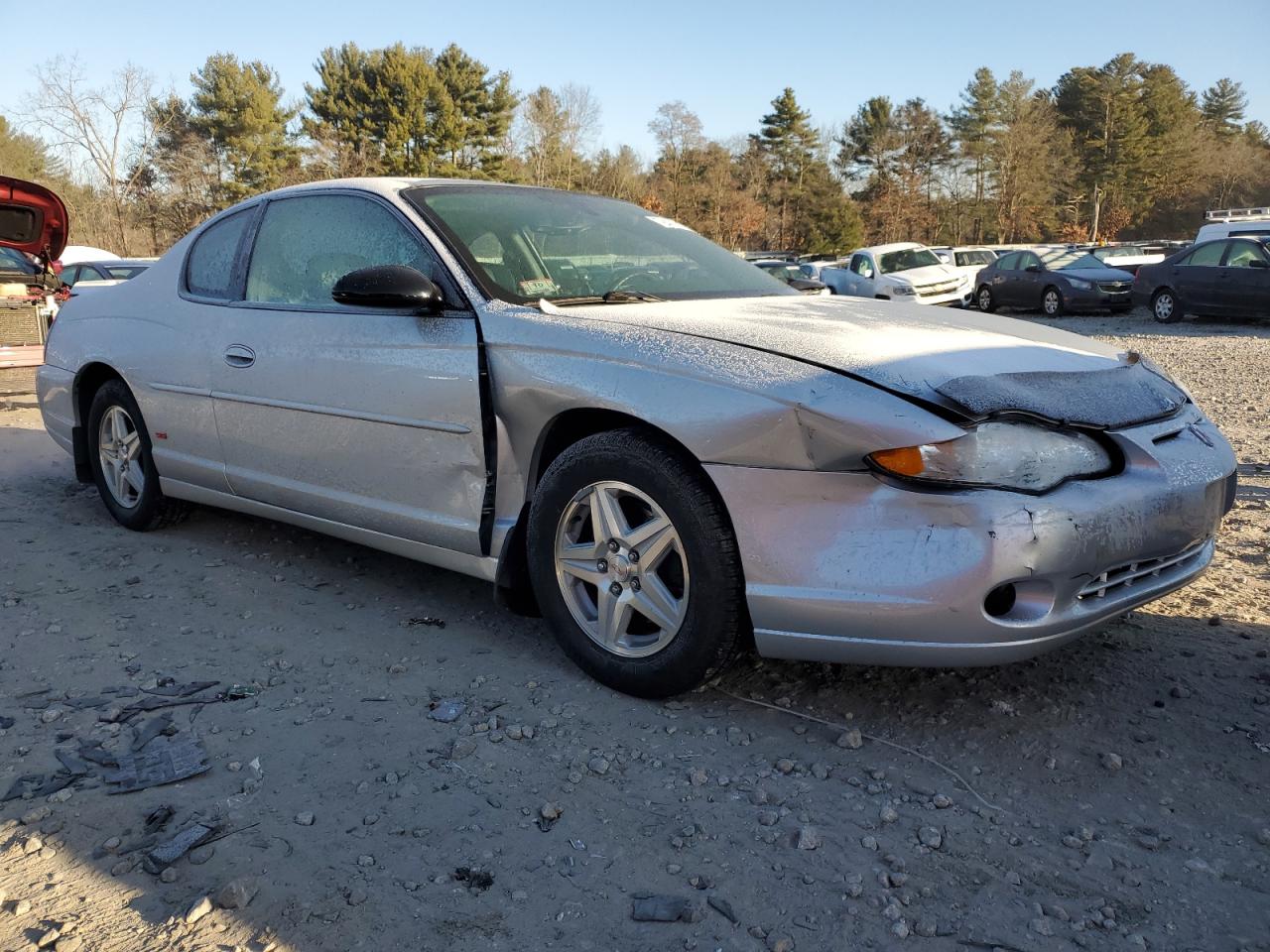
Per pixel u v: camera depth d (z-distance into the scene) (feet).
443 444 10.13
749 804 7.57
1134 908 6.42
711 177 226.79
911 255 70.28
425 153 188.44
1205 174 254.27
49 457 20.79
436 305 10.05
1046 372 8.63
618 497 9.11
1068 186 259.60
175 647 10.59
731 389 8.15
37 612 11.57
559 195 12.66
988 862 6.88
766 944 6.11
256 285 12.54
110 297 15.17
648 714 9.00
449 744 8.49
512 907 6.44
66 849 7.01
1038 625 7.70
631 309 9.91
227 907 6.39
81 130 149.18
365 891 6.57
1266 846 7.05
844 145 266.36
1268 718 8.76
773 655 8.38
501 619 11.41
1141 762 8.10
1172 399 9.20
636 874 6.77
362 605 11.87
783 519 7.99
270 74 183.01
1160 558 8.56
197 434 13.16
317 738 8.60
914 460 7.52
